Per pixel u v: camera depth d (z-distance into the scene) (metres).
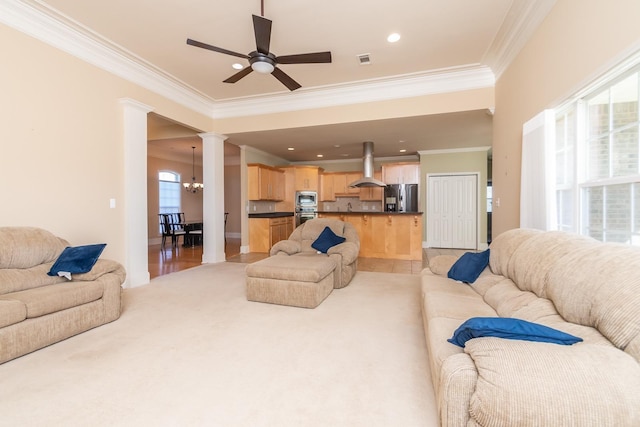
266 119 5.35
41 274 2.51
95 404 1.58
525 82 3.03
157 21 3.03
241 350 2.18
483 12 2.88
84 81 3.38
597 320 1.14
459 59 3.82
